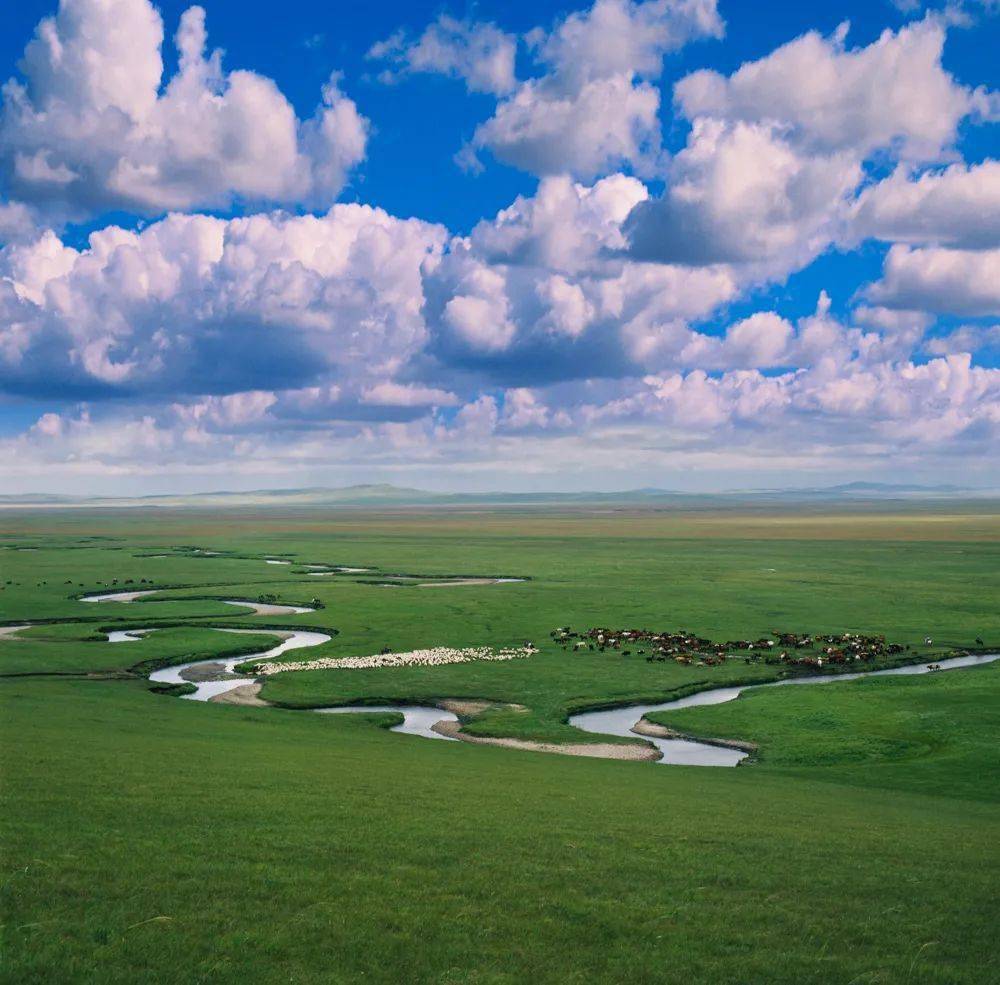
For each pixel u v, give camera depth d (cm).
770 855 3036
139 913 2206
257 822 3048
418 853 2811
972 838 3509
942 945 2291
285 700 7788
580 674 8850
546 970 2061
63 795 3219
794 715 7156
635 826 3353
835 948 2252
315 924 2217
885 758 5994
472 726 6944
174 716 6166
